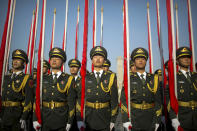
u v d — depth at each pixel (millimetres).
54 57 3672
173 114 3107
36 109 3254
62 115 3410
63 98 3494
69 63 5699
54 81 3543
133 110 3451
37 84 3324
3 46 3482
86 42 3457
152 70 6309
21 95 3750
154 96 3492
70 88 3514
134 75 3715
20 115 3693
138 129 3334
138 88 3518
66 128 3279
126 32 3324
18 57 3855
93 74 3693
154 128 3287
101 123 3340
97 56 3652
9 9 3678
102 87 3484
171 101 3105
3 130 3590
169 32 3240
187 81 3533
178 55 3688
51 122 3338
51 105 3412
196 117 3359
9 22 3652
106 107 3459
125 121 3176
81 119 3270
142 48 3775
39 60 3432
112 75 3615
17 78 3768
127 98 3176
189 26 5426
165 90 3426
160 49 3703
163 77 3502
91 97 3457
